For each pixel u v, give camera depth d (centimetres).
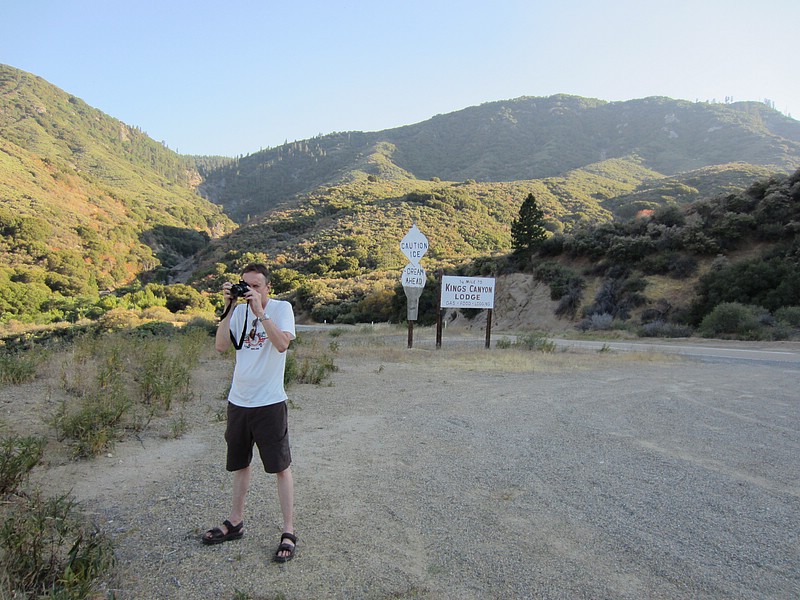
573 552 311
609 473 459
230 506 363
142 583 263
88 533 308
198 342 1233
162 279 9038
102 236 9675
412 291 1684
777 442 577
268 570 280
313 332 2689
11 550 256
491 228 8000
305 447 518
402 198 9538
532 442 556
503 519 356
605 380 1034
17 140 16438
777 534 343
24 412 552
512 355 1466
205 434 543
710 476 457
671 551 315
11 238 7312
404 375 1040
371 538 322
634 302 3098
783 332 2242
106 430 476
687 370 1251
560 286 3516
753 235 3136
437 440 555
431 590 265
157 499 371
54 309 4994
